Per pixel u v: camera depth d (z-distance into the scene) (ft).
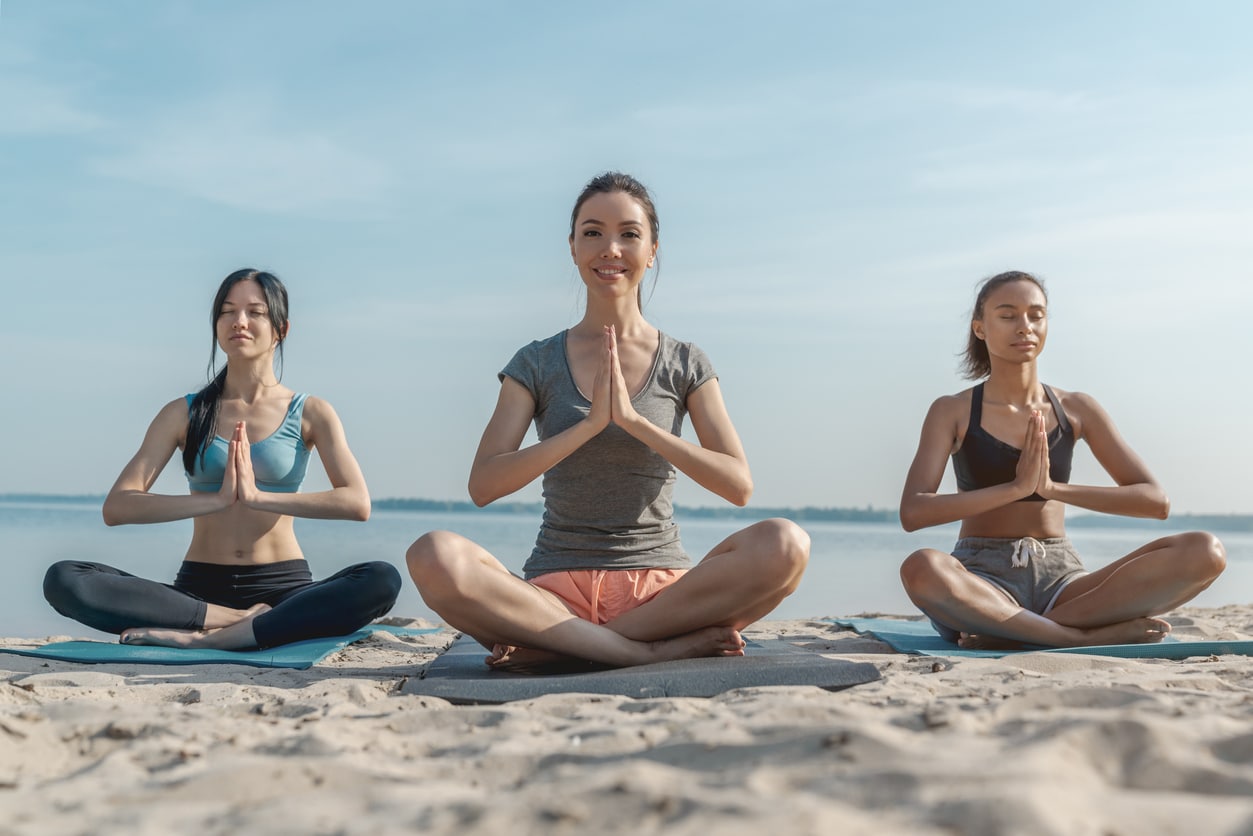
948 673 10.55
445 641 16.25
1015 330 14.96
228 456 14.65
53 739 6.84
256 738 6.82
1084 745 5.40
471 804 4.78
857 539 91.25
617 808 4.63
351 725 7.17
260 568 15.16
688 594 11.07
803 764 5.43
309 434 15.79
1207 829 4.20
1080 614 13.89
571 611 11.69
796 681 9.42
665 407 12.27
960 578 13.80
